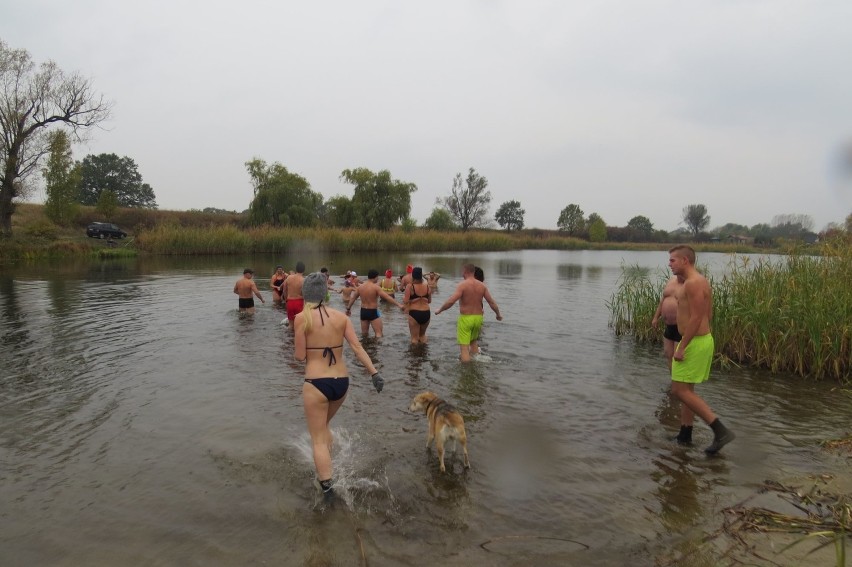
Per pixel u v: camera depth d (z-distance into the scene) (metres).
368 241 46.88
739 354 8.64
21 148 34.41
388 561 3.43
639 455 5.09
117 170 100.00
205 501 4.16
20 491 4.28
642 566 3.40
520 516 3.99
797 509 4.10
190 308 13.38
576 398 6.73
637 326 10.53
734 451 5.18
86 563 3.39
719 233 74.56
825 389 7.19
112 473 4.61
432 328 11.22
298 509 4.06
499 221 114.94
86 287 17.94
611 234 92.81
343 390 4.56
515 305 15.27
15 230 35.84
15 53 33.00
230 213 70.25
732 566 3.38
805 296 8.29
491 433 5.58
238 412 6.05
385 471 4.70
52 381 7.18
